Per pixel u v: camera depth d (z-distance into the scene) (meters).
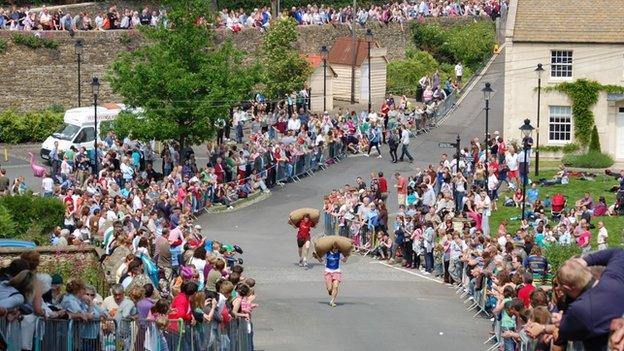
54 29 156.25
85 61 155.88
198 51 125.38
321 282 88.69
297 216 94.00
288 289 85.75
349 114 147.50
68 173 112.44
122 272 64.31
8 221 88.00
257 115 144.75
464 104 171.12
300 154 127.75
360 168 133.62
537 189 117.12
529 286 64.50
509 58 141.88
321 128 135.88
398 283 89.31
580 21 141.88
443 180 114.50
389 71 182.25
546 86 141.50
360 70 174.88
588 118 140.62
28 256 42.94
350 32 187.62
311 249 100.69
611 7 143.12
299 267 93.69
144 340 51.03
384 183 112.69
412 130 152.12
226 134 140.88
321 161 132.00
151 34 126.00
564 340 30.55
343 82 175.12
